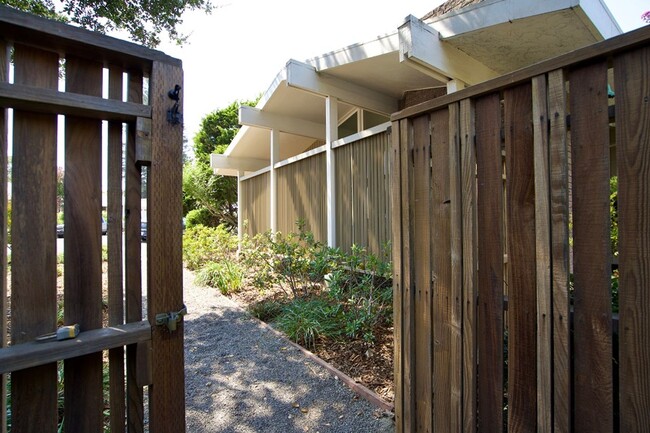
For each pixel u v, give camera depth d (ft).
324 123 23.63
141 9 14.28
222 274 18.21
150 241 4.03
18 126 3.58
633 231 3.23
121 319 4.06
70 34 3.53
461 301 4.54
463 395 4.51
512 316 4.06
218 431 6.58
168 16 14.78
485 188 4.34
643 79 3.17
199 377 8.67
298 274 14.35
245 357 9.77
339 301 11.67
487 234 4.32
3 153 3.47
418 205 5.22
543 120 3.78
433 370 4.97
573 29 9.84
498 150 4.22
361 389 7.72
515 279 4.03
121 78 4.04
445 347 4.77
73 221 3.84
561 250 3.64
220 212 41.45
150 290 4.05
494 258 4.25
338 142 15.64
